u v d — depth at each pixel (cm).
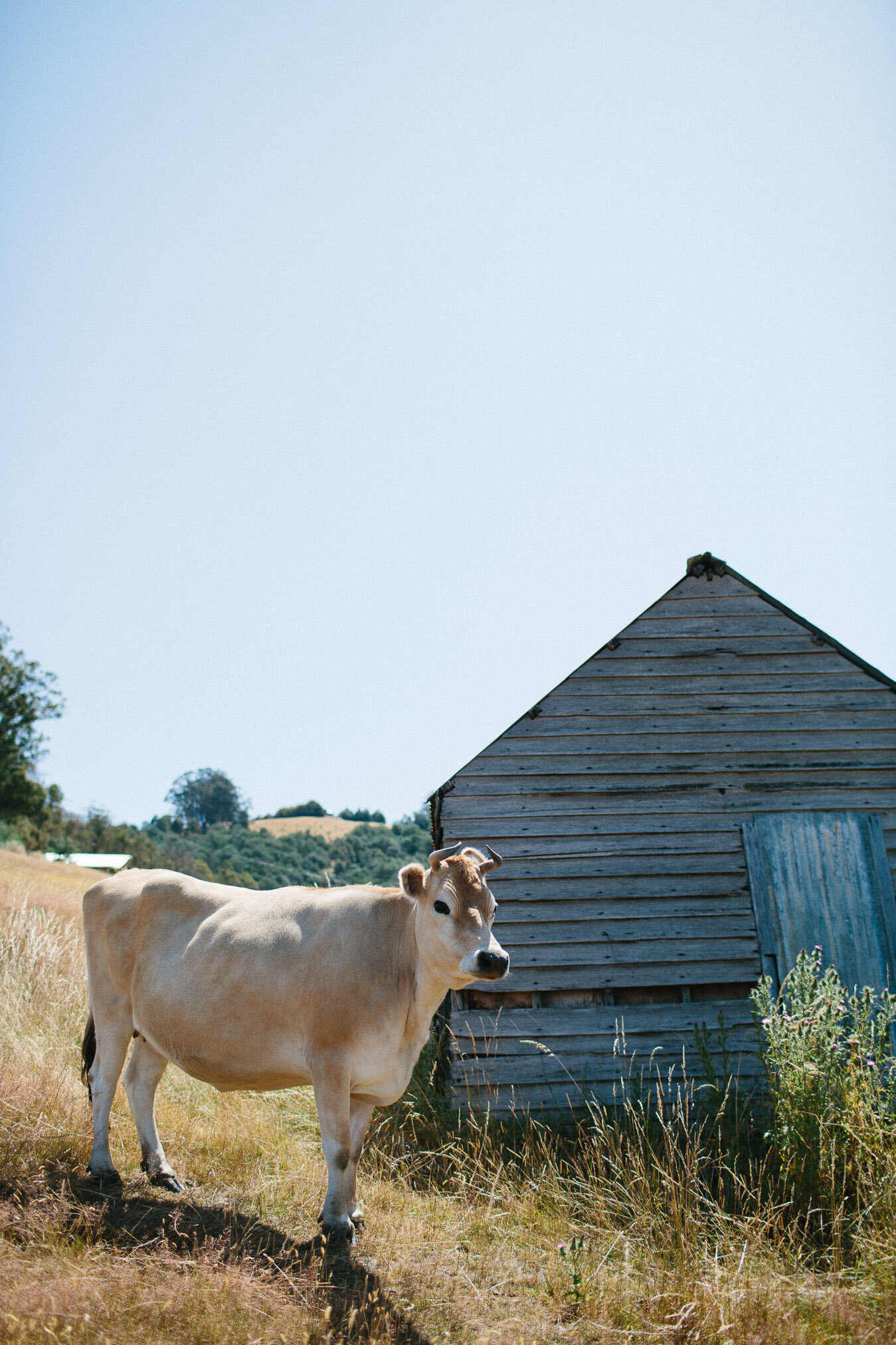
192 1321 427
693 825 954
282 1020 575
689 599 1016
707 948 921
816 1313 508
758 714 988
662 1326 483
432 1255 568
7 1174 573
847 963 925
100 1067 625
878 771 984
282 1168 695
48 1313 407
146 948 623
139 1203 576
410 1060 595
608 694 982
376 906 593
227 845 8038
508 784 952
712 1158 750
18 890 1728
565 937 915
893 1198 606
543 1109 868
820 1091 677
